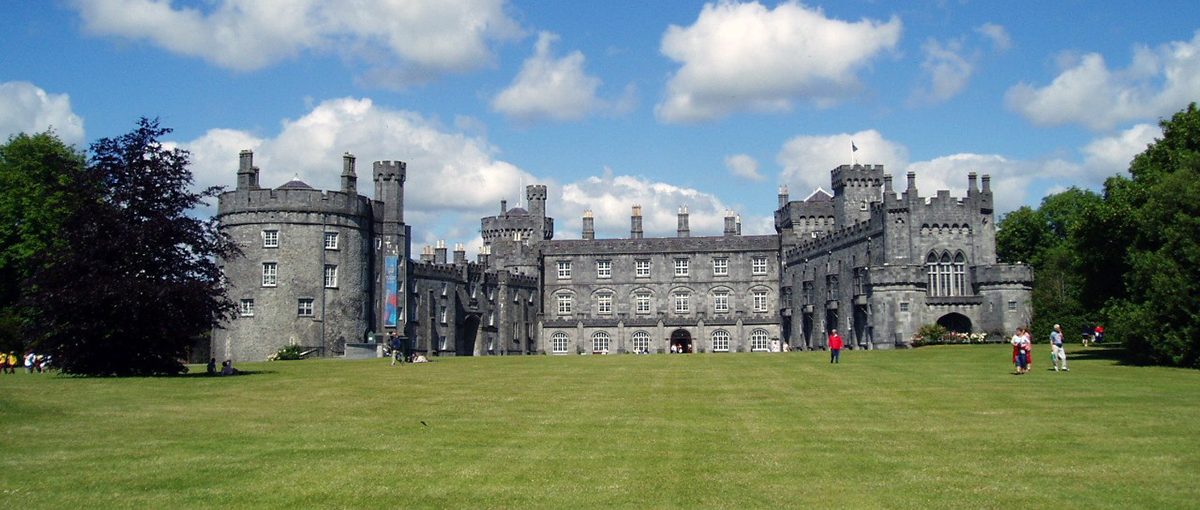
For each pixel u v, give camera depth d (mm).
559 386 39969
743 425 27875
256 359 86500
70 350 46781
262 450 24047
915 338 85688
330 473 21312
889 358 58562
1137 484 19781
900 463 22094
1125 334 50000
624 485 20078
